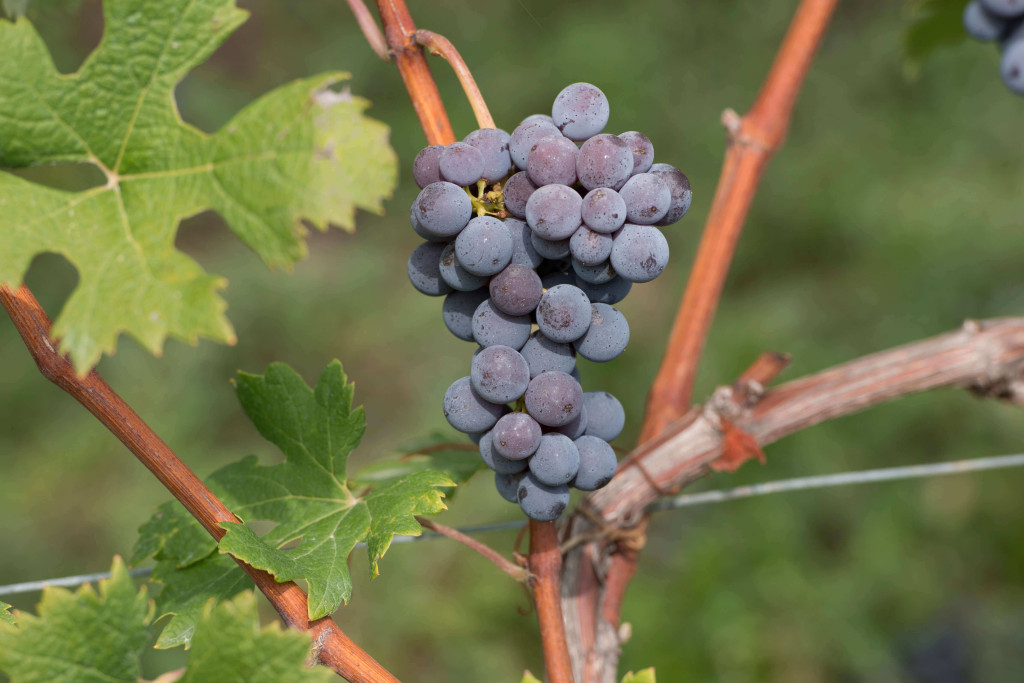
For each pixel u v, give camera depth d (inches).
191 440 75.3
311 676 20.3
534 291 21.1
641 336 78.9
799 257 85.2
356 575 64.3
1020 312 73.4
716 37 101.7
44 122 20.2
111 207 20.2
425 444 28.3
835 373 26.9
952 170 85.3
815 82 96.6
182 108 91.4
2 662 20.1
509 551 64.8
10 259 19.7
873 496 66.2
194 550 23.5
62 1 29.9
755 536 62.5
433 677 60.7
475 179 21.0
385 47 23.0
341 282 87.8
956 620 60.6
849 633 58.1
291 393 24.1
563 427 21.7
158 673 54.9
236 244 90.6
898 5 100.7
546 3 105.0
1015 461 29.2
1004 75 30.1
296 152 19.9
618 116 92.8
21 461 73.6
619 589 26.2
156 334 19.5
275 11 105.4
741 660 56.3
